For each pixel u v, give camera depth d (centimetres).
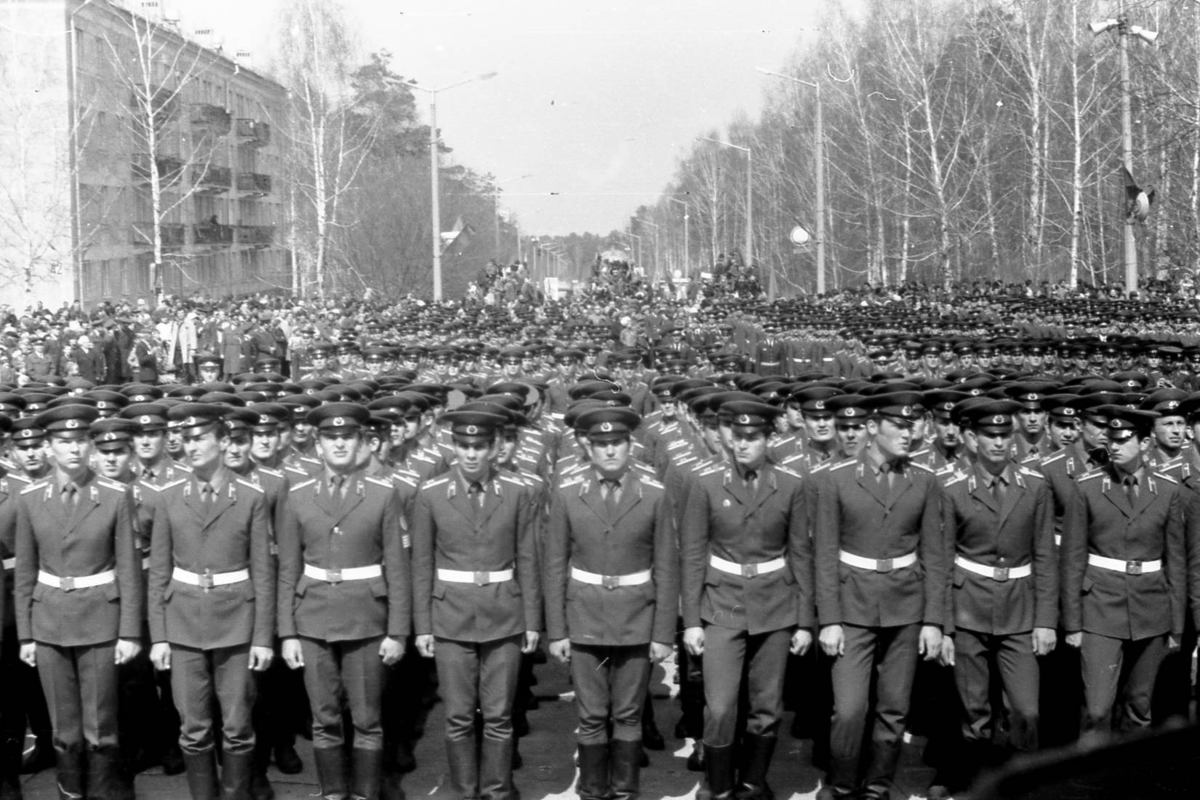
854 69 5747
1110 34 4247
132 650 848
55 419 838
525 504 843
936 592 827
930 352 1967
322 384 1373
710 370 1888
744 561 829
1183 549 849
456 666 836
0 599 884
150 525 885
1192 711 903
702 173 10431
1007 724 835
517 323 3067
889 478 829
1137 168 4494
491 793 840
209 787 841
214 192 6512
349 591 832
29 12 4506
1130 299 3300
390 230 6116
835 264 6519
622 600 830
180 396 1239
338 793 847
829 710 911
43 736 944
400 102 7950
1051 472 865
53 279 4344
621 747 846
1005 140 5597
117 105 5078
